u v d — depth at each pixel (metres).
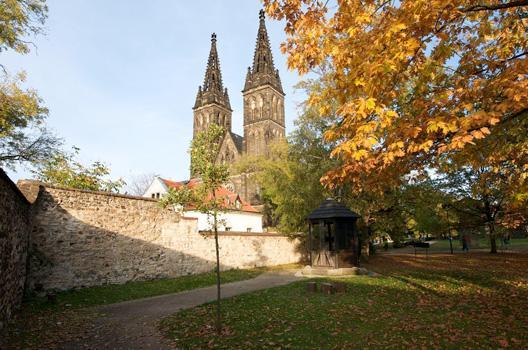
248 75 72.62
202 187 8.20
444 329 6.89
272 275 18.41
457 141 4.04
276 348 6.06
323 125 22.64
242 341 6.55
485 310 8.49
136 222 15.88
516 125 5.54
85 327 8.13
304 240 29.25
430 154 5.51
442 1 4.38
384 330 6.94
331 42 5.88
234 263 21.45
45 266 12.34
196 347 6.36
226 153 68.69
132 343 6.80
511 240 45.66
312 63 6.23
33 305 10.53
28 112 17.27
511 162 6.19
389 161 4.79
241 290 13.17
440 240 58.03
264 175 27.20
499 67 5.44
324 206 18.44
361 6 5.53
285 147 26.14
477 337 6.34
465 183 24.06
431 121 4.44
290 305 9.56
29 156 19.22
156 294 13.09
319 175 21.84
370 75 4.79
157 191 37.38
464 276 15.07
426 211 24.55
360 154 4.50
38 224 12.33
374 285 12.92
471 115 4.22
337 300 10.12
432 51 5.40
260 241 23.98
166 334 7.30
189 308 9.84
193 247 18.75
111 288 13.62
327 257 17.80
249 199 54.12
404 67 5.19
